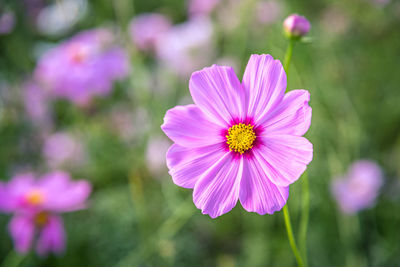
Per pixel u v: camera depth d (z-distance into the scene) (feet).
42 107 2.22
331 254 1.86
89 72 2.06
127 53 2.01
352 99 2.23
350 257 1.77
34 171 2.08
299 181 1.69
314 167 1.83
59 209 1.65
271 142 1.12
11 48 2.30
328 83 2.13
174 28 2.50
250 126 1.14
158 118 1.96
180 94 2.24
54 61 2.15
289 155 1.11
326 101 2.06
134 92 2.05
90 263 1.83
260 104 1.13
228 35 2.46
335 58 2.27
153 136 1.93
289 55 1.25
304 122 1.10
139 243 1.76
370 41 2.56
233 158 1.14
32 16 2.44
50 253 1.83
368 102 2.31
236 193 1.13
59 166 2.06
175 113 1.13
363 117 2.23
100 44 2.18
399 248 1.89
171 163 1.13
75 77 2.06
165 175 1.84
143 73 1.99
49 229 1.66
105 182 2.07
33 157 2.16
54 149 2.10
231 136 1.13
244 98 1.14
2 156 2.07
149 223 1.77
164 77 2.23
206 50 2.36
